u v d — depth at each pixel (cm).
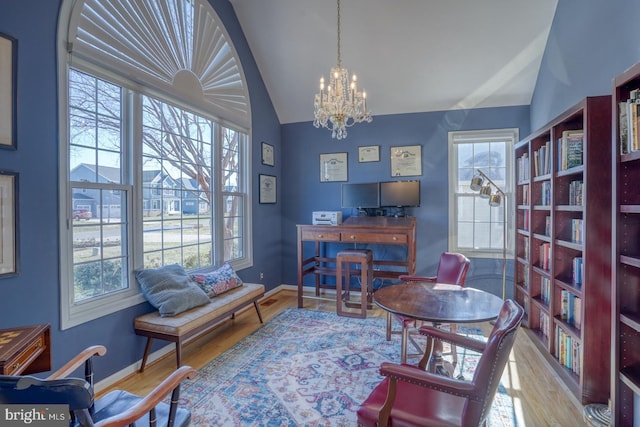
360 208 439
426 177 428
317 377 236
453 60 364
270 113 460
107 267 236
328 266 470
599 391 194
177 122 303
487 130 406
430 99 412
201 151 335
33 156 185
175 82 285
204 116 329
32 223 184
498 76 373
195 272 321
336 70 277
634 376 148
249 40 399
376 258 449
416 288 242
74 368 131
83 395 90
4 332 144
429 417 128
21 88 178
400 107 428
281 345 290
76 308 209
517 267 342
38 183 187
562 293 240
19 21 177
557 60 305
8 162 173
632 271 152
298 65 409
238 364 256
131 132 252
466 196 421
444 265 292
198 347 289
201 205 336
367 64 385
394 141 439
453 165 421
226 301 291
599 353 194
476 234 419
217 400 208
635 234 151
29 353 138
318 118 285
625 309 152
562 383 227
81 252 218
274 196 472
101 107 232
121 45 235
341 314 368
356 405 203
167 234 293
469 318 179
